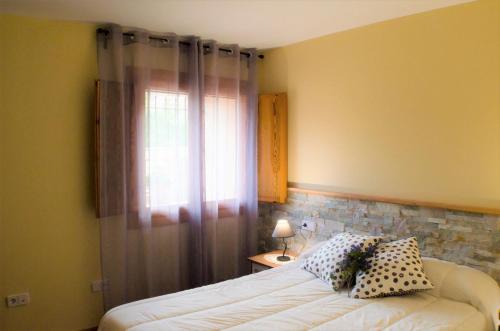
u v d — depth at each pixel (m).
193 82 3.66
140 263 3.49
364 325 2.16
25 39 3.01
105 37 3.25
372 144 3.34
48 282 3.16
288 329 2.12
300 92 3.90
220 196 4.03
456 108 2.84
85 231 3.31
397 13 3.01
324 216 3.67
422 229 2.99
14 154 3.00
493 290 2.46
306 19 3.14
